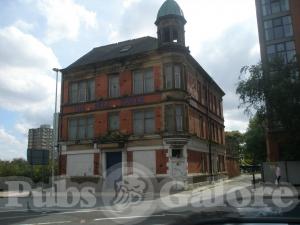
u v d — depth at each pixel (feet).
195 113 115.03
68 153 114.83
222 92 162.61
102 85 112.57
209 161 127.54
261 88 89.10
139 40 123.75
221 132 158.51
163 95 100.94
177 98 99.71
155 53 104.01
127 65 108.68
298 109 85.81
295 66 89.81
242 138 253.44
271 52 122.62
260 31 125.29
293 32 119.96
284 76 89.04
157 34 107.45
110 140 105.70
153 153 99.96
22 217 47.52
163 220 43.27
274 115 89.35
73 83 119.24
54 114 107.86
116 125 108.17
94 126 111.45
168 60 102.01
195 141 110.42
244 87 90.89
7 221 43.60
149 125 102.58
